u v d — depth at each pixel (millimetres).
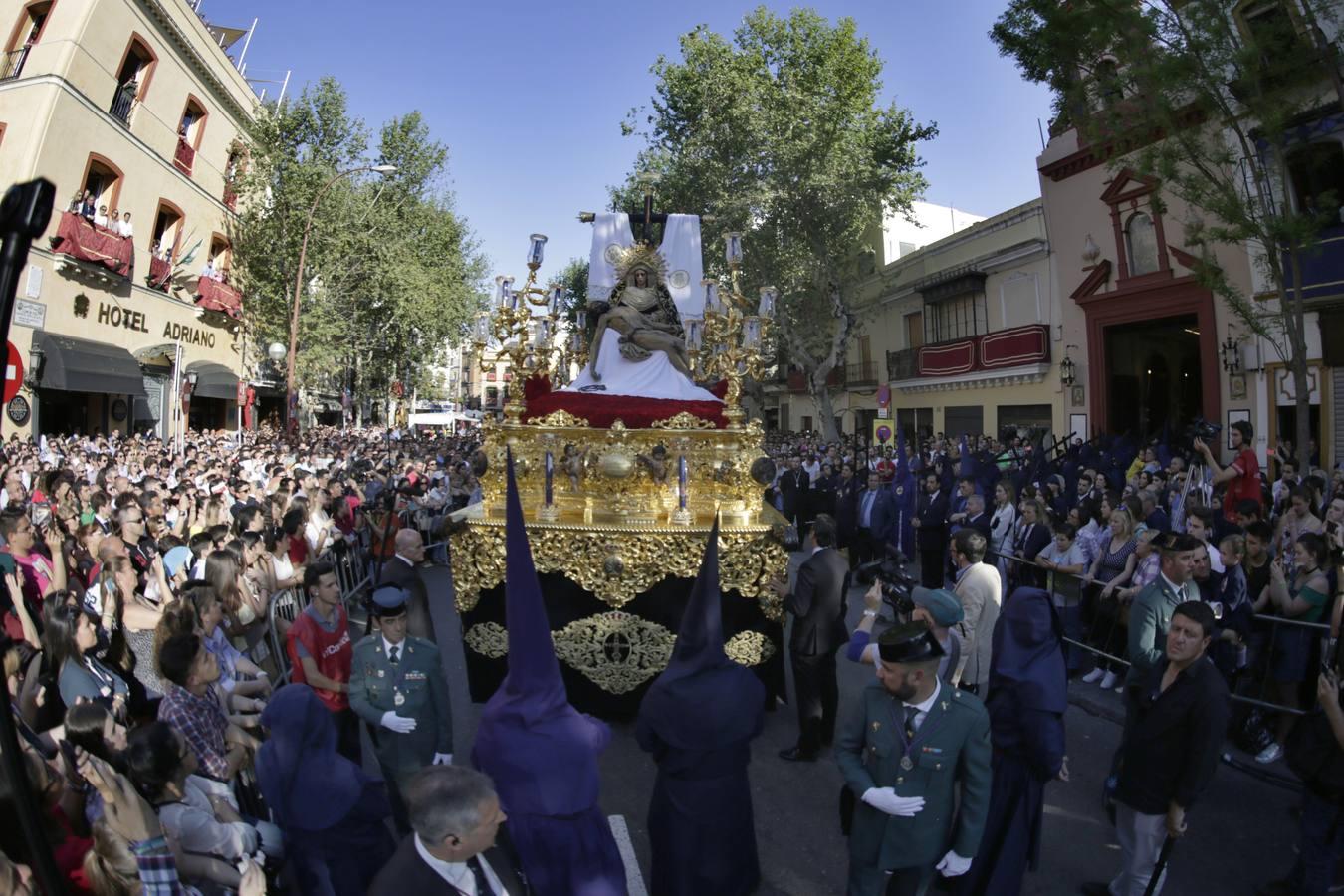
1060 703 4031
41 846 1525
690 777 4090
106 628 5785
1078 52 12945
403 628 4668
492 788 2686
